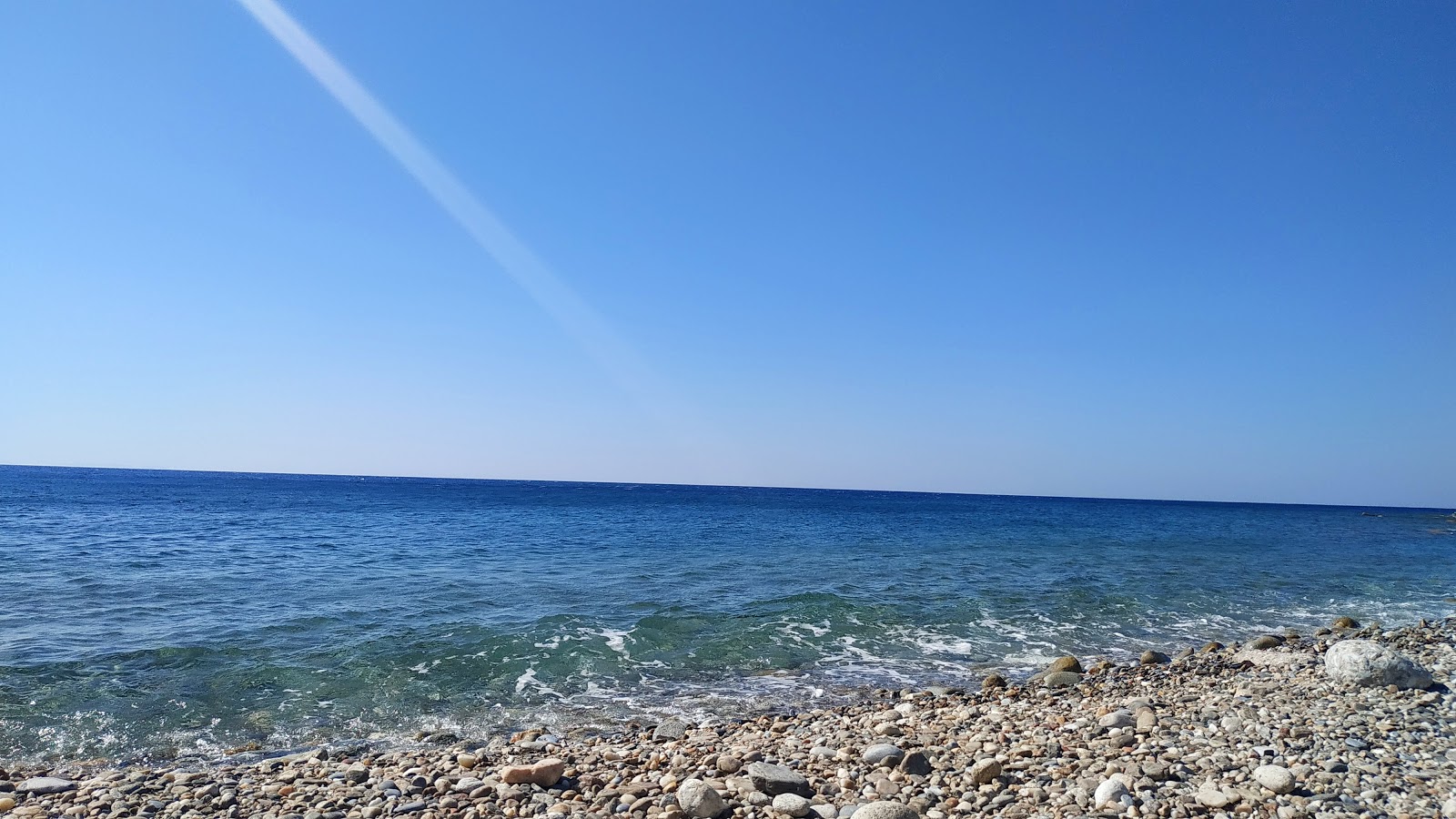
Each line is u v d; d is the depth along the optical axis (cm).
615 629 1678
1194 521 8050
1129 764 754
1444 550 4719
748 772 771
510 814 702
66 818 684
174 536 3475
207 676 1257
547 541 3609
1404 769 734
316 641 1505
